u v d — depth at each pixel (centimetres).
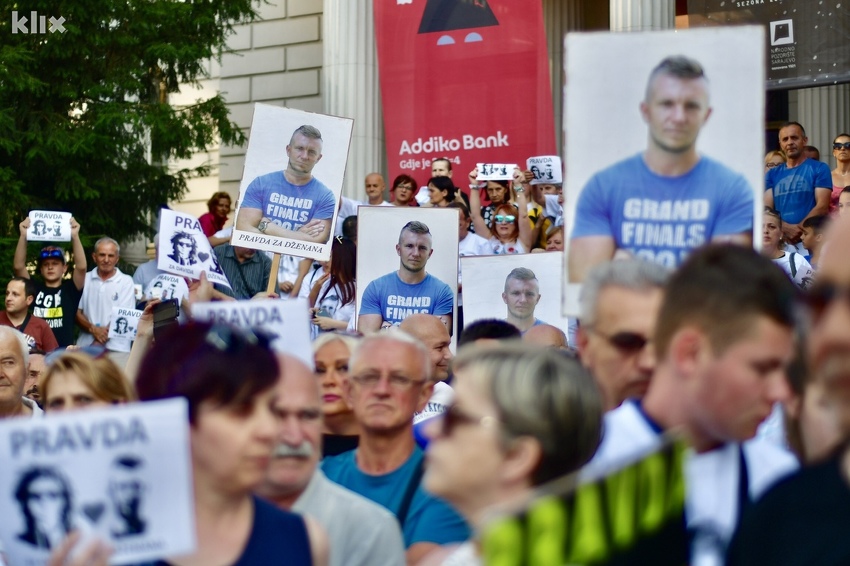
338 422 668
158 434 366
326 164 1198
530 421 363
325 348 669
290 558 406
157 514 365
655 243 593
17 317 1570
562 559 253
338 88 2223
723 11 1861
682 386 384
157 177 2528
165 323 844
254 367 395
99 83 2438
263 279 1591
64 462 363
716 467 390
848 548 258
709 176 588
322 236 1196
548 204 1716
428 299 1185
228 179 2841
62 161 2388
